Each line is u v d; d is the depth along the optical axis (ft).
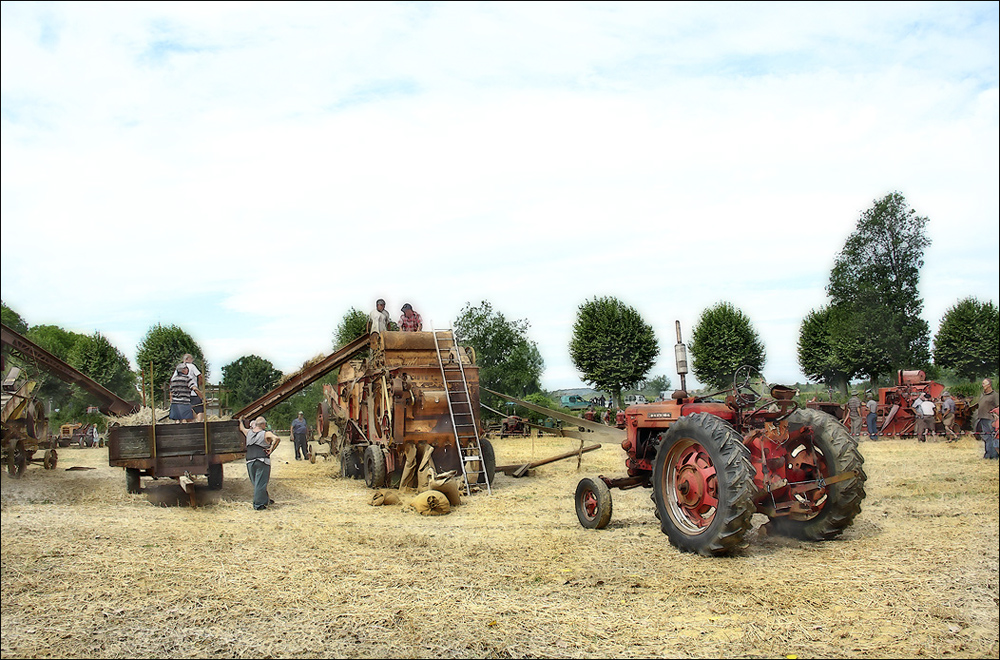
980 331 101.55
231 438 35.76
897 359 105.91
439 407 40.55
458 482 37.29
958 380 106.22
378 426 42.32
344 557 23.00
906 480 38.88
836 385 110.42
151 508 33.91
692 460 24.02
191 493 34.45
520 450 67.26
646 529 27.35
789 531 25.59
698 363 115.44
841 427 24.81
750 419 25.12
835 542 24.49
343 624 16.74
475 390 42.63
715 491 23.11
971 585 18.99
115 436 34.27
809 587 19.13
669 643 15.55
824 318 109.60
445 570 21.24
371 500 35.45
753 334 113.80
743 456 22.27
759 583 19.54
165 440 34.94
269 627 16.61
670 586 19.42
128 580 20.25
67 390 45.88
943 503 31.45
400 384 39.14
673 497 24.63
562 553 23.32
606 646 15.43
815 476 25.05
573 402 118.01
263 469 34.19
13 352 36.91
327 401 61.46
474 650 15.25
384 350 41.78
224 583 19.95
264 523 29.78
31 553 23.36
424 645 15.51
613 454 61.46
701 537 22.77
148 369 52.08
